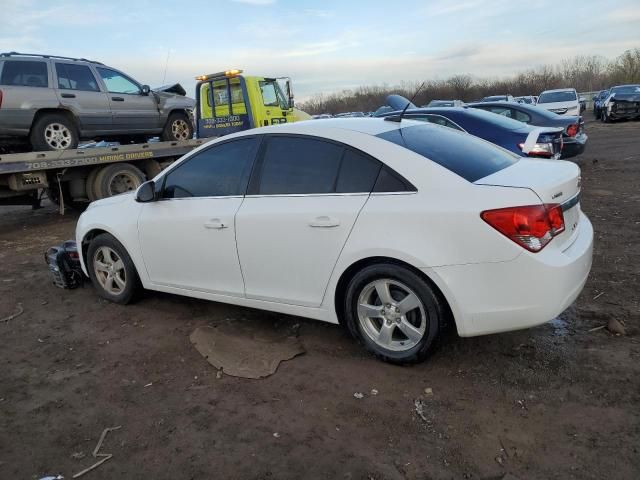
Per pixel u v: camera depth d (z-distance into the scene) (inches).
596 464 93.4
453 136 150.1
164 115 422.6
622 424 103.1
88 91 360.5
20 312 187.2
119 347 153.4
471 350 135.7
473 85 2472.9
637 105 930.7
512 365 127.4
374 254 123.9
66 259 204.8
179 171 164.4
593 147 587.2
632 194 313.3
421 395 118.2
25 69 330.3
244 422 112.9
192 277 163.3
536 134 291.0
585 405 110.2
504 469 94.3
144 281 177.2
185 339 155.4
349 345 144.6
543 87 2534.5
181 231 159.9
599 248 210.7
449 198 117.0
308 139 139.8
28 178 320.2
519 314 113.7
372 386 123.3
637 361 124.7
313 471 96.8
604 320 147.0
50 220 376.5
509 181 119.3
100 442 109.0
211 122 535.8
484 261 113.0
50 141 339.6
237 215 146.3
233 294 154.7
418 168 123.1
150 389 128.9
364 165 129.1
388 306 128.1
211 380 131.1
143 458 103.3
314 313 139.7
